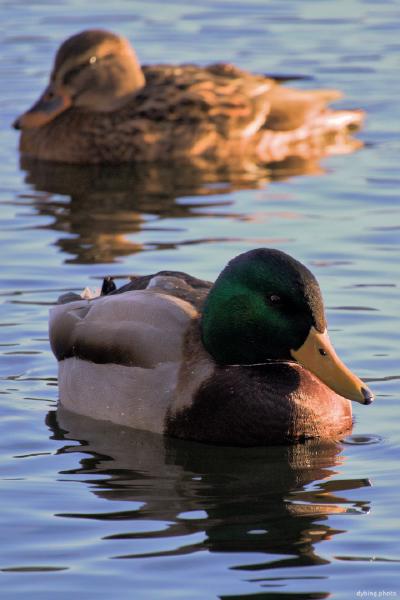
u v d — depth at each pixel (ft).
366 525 33.37
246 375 40.04
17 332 47.65
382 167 69.82
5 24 93.50
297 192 65.51
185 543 32.50
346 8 98.22
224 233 58.54
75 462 38.19
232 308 39.81
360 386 38.45
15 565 31.42
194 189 67.05
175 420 40.34
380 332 46.78
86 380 42.09
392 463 37.81
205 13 96.99
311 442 40.01
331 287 51.16
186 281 43.83
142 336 41.27
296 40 90.89
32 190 67.46
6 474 37.19
